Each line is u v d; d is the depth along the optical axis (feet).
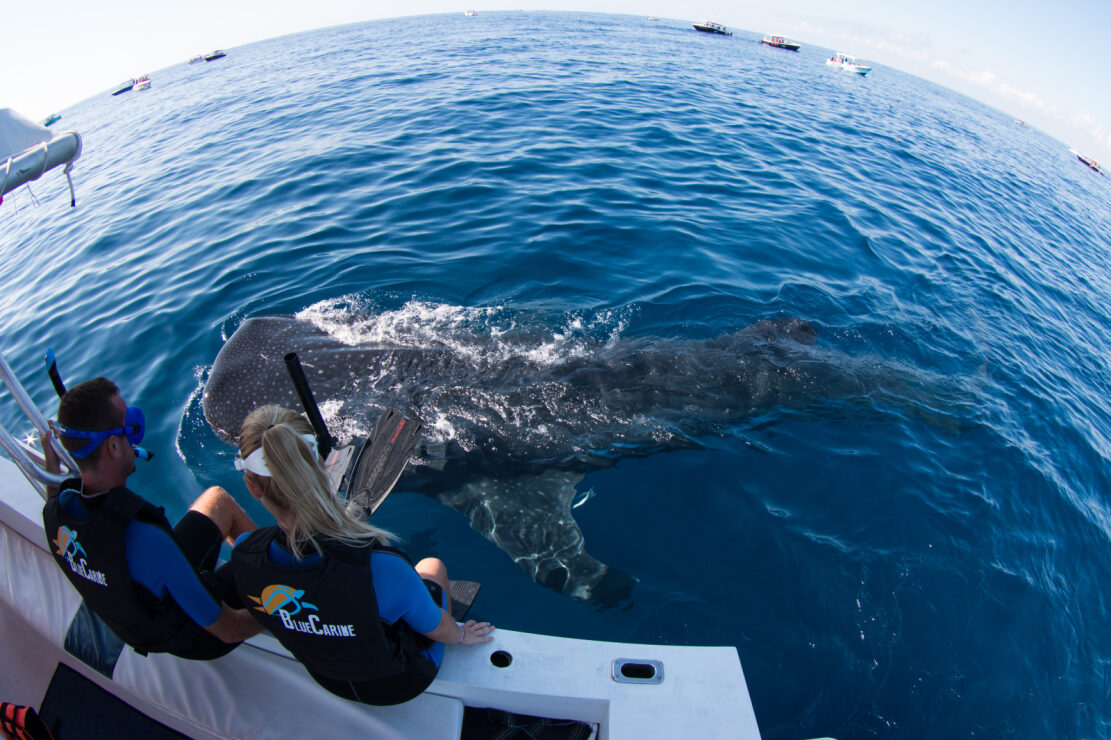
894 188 41.70
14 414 19.67
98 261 28.91
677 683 8.18
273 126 49.24
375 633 7.11
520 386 17.76
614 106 51.98
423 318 21.45
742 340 20.74
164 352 20.92
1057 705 12.82
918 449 18.38
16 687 9.29
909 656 13.15
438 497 16.07
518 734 8.46
